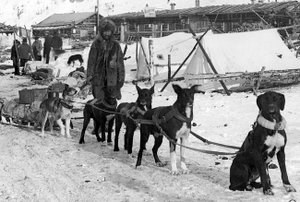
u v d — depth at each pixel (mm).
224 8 43562
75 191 7109
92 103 10492
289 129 10891
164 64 23453
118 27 49875
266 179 6527
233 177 6820
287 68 18422
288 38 30625
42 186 7395
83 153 9688
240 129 11375
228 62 18328
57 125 12633
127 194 6898
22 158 9328
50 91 12031
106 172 8156
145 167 8445
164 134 7859
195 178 7629
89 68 10836
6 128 12828
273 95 6270
